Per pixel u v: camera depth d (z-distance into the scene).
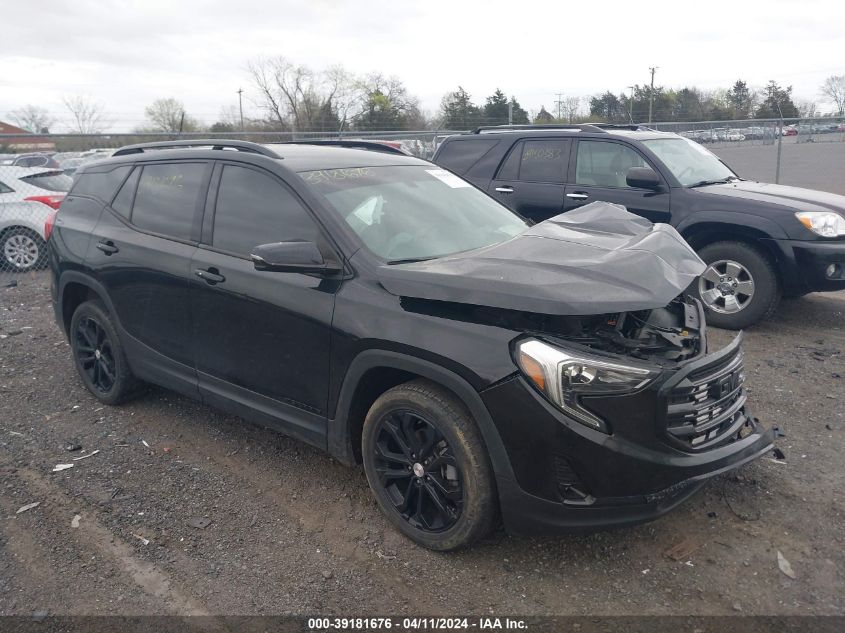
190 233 4.15
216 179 4.11
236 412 4.02
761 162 14.18
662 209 6.93
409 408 3.16
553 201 7.63
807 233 6.11
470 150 8.39
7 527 3.50
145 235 4.41
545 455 2.81
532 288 2.83
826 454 4.05
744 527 3.36
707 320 6.71
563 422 2.76
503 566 3.14
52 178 10.88
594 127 7.73
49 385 5.43
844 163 14.09
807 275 6.14
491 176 8.14
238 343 3.85
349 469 4.04
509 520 2.98
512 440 2.85
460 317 3.01
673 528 3.38
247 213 3.89
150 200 4.50
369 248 3.44
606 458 2.77
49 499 3.75
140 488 3.86
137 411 4.90
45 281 9.88
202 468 4.08
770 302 6.35
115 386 4.86
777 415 4.60
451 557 3.21
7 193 10.39
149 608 2.91
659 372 2.83
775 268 6.35
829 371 5.36
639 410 2.80
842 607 2.81
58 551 3.30
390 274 3.23
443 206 4.08
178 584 3.06
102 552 3.29
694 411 2.95
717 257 6.57
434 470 3.16
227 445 4.37
